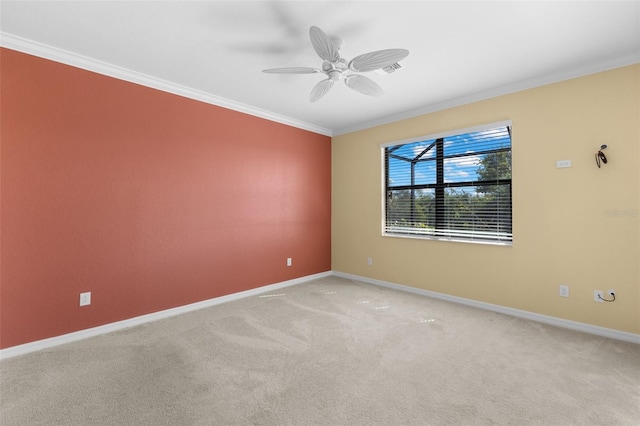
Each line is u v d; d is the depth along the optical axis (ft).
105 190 8.82
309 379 6.40
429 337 8.42
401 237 13.23
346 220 15.48
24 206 7.54
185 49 7.94
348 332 8.76
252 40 7.50
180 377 6.46
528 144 9.73
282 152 13.71
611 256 8.39
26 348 7.53
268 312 10.44
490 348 7.75
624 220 8.20
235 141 12.00
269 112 12.96
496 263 10.53
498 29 6.91
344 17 6.53
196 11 6.37
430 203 12.49
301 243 14.61
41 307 7.78
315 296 12.32
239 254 12.16
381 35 7.18
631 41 7.38
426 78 9.50
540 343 8.02
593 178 8.62
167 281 10.13
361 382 6.29
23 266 7.54
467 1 6.00
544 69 8.89
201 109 10.96
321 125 15.03
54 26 6.91
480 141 11.04
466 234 11.42
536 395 5.82
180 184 10.44
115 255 9.02
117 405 5.55
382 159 13.93
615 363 6.98
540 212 9.55
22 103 7.49
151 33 7.20
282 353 7.52
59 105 8.02
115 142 8.99
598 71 8.50
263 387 6.12
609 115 8.35
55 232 7.99
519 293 10.02
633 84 8.01
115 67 8.86
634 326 8.09
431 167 12.45
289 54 8.19
